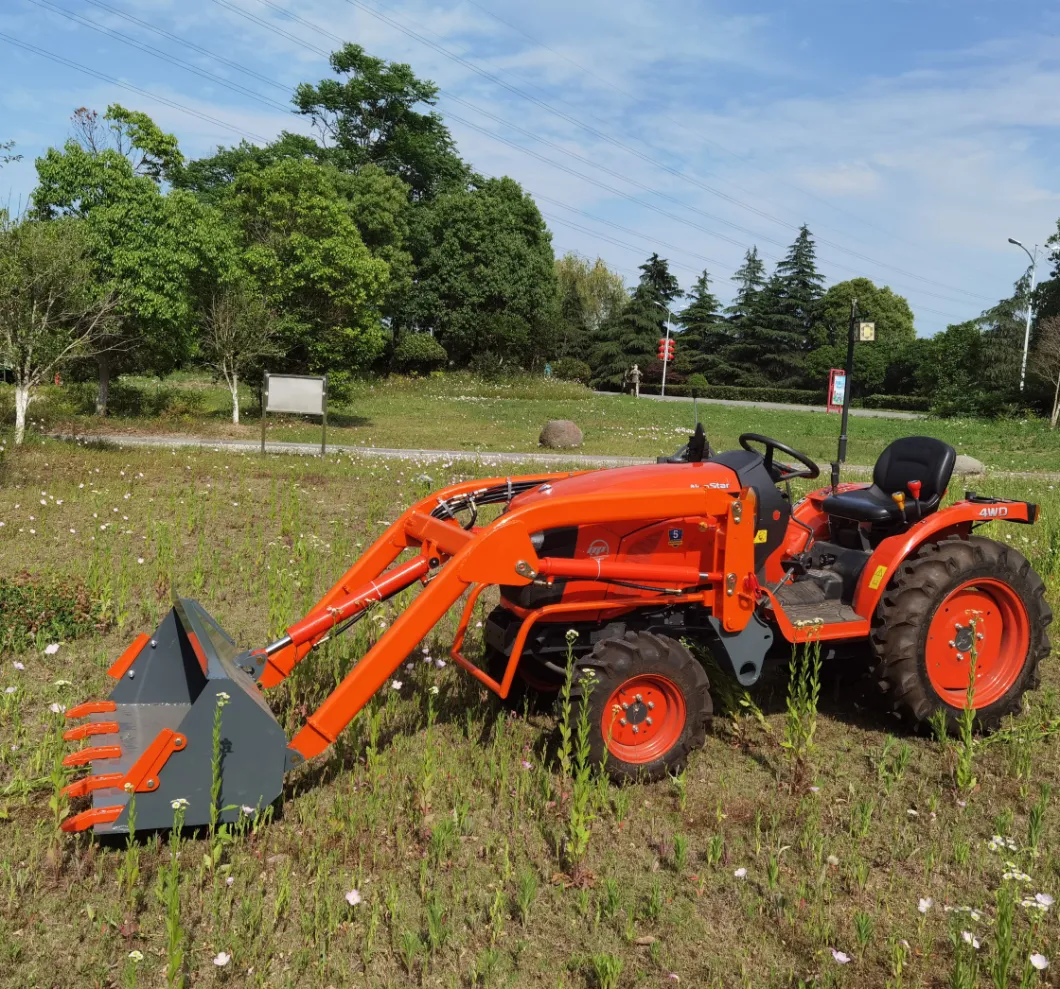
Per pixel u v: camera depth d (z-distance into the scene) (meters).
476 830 3.67
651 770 4.08
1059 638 6.36
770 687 5.32
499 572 3.87
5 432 15.59
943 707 4.63
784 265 67.06
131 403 23.08
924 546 4.78
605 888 3.31
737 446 22.09
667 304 69.88
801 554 5.18
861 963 2.96
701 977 2.89
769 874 3.33
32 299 14.32
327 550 8.14
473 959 2.92
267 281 23.41
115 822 3.29
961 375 42.66
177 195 19.61
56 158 18.05
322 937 2.96
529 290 51.72
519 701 4.93
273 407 15.30
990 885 3.41
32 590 5.82
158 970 2.81
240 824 3.46
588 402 39.53
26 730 4.38
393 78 48.47
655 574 4.20
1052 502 13.03
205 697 3.38
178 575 7.14
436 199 50.41
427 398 37.31
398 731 4.49
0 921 2.98
